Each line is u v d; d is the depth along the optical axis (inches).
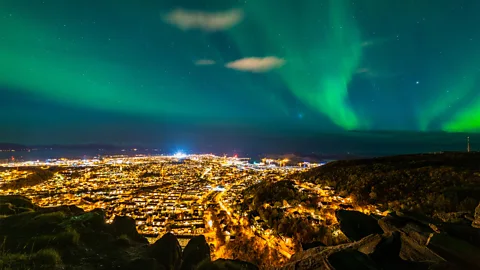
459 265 203.3
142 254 256.2
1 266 199.9
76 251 243.3
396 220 290.4
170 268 251.4
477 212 275.1
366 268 205.0
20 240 256.2
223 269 256.5
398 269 220.2
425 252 233.8
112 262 232.4
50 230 282.5
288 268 236.2
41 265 209.3
